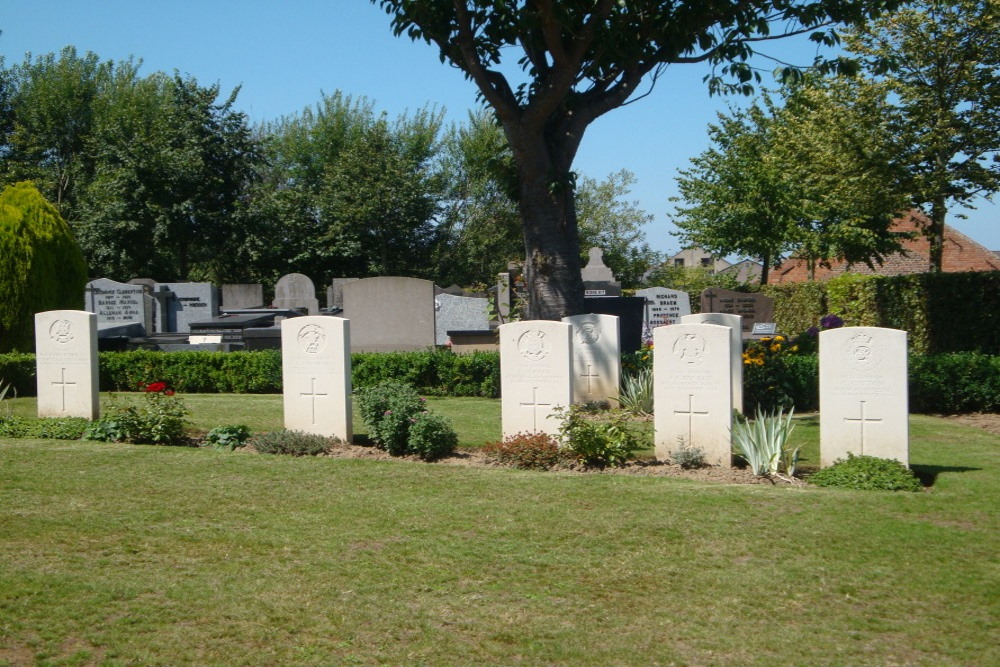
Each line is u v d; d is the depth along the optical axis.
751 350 14.53
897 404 8.97
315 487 8.66
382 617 5.58
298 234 40.38
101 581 6.11
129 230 34.34
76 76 44.34
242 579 6.18
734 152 34.59
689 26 13.78
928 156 21.50
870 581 6.16
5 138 42.84
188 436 11.25
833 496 8.23
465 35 13.46
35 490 8.51
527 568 6.42
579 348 14.34
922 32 20.83
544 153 14.41
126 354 16.88
